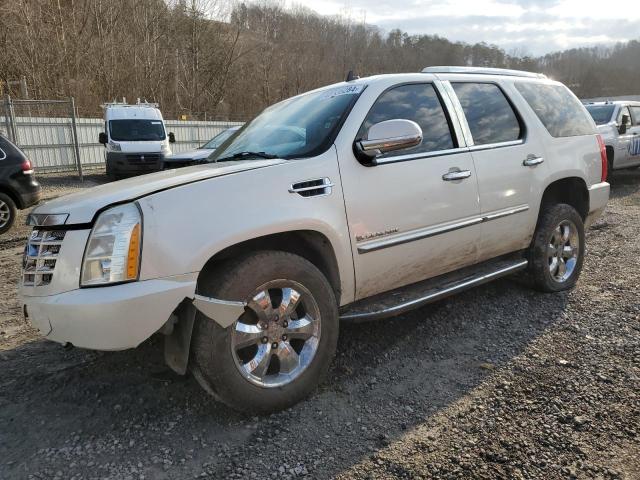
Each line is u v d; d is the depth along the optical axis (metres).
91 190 2.95
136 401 2.97
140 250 2.39
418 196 3.35
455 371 3.27
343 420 2.77
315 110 3.49
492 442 2.53
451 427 2.67
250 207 2.66
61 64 28.61
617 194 10.62
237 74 40.16
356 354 3.53
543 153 4.29
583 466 2.33
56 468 2.40
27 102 16.77
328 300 2.94
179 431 2.69
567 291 4.66
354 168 3.09
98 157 19.59
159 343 3.46
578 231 4.67
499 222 3.92
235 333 2.67
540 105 4.50
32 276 2.64
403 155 3.35
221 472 2.37
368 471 2.36
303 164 2.92
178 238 2.46
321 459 2.45
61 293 2.46
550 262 4.54
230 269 2.62
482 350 3.55
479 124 3.91
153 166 16.20
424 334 3.83
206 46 38.12
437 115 3.65
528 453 2.44
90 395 3.04
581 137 4.76
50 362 3.47
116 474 2.36
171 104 35.41
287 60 43.72
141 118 17.05
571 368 3.24
